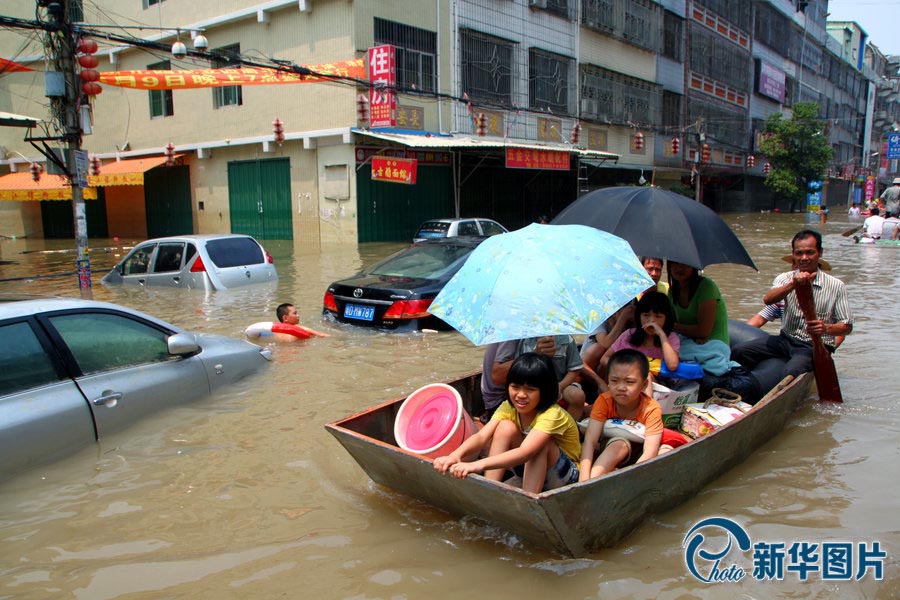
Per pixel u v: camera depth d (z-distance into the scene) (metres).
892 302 10.01
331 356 6.82
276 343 7.35
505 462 3.35
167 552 3.36
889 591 3.06
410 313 7.69
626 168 28.81
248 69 15.54
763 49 42.12
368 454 3.75
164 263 11.01
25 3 23.22
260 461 4.40
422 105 19.41
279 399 5.54
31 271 14.25
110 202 25.09
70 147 11.13
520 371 3.50
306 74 13.83
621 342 4.83
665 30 31.14
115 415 4.58
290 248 17.88
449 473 3.34
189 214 22.70
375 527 3.62
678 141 29.44
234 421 5.05
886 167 69.06
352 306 8.10
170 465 4.32
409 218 19.95
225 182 21.50
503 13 21.86
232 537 3.50
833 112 55.84
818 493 4.00
